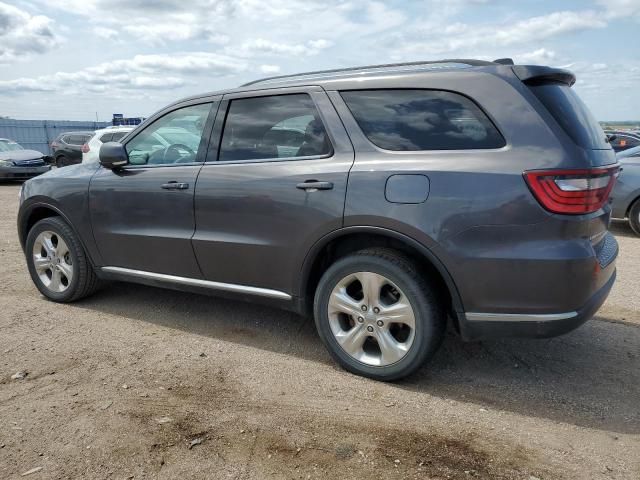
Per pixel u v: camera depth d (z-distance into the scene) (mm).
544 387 3102
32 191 4492
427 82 2947
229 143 3590
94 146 13359
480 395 3002
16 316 4223
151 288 4973
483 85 2805
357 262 3045
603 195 2713
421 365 2994
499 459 2402
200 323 4105
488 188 2664
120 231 4035
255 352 3574
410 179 2838
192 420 2713
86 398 2922
